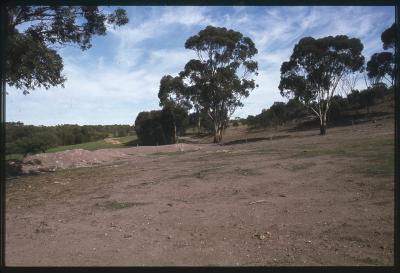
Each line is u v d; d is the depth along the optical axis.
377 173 11.35
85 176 16.77
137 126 60.59
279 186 11.20
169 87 59.31
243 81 52.16
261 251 5.92
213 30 49.59
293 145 26.52
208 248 6.11
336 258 5.53
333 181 11.09
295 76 44.03
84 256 5.81
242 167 15.22
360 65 42.78
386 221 7.07
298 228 7.07
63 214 9.20
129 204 9.98
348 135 31.41
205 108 54.00
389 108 48.97
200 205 9.45
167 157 26.17
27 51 18.45
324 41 42.34
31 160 24.38
